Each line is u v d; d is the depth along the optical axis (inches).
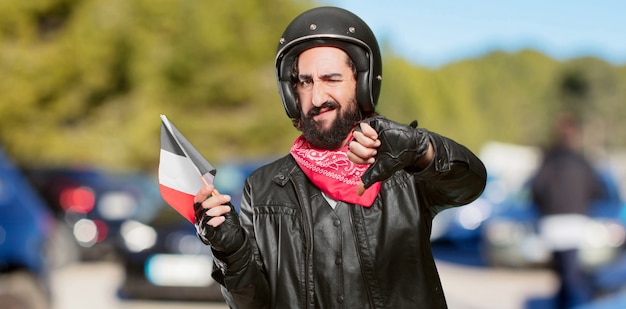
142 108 1167.6
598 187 419.5
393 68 2279.8
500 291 548.1
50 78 1143.0
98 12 1160.8
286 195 140.7
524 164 2007.9
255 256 138.9
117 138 1161.4
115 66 1174.3
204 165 134.7
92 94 1169.4
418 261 135.1
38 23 1156.5
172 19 1187.9
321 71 139.1
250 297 135.7
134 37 1176.2
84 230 671.8
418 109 2439.7
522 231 606.2
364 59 140.1
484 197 754.2
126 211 681.0
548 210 414.6
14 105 1129.4
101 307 472.7
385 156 121.6
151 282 469.1
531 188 426.3
